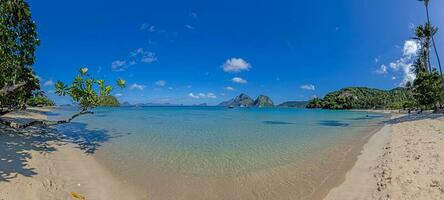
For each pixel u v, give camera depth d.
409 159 12.91
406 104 89.50
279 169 13.13
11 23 16.12
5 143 14.29
